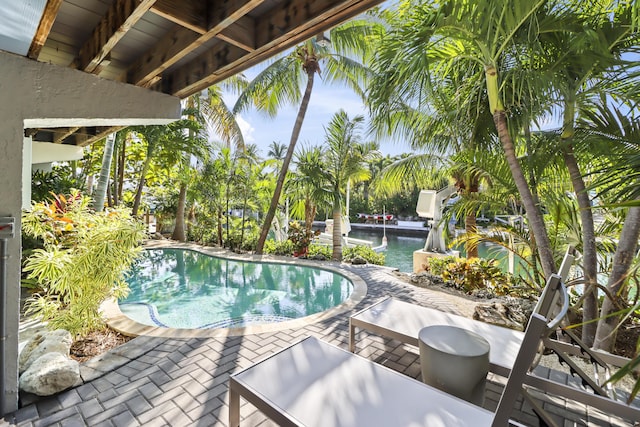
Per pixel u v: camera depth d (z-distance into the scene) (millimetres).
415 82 3078
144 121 2914
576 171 3256
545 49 3244
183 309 5758
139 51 2682
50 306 3295
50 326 3285
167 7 1715
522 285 5078
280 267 8500
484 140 4504
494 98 3359
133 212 10797
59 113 2342
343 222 11695
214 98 12094
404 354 3217
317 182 9227
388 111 3654
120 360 3025
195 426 2145
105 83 2602
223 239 11633
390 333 2852
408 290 5777
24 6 1527
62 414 2260
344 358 2193
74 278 3199
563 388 1910
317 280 7633
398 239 21484
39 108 2256
